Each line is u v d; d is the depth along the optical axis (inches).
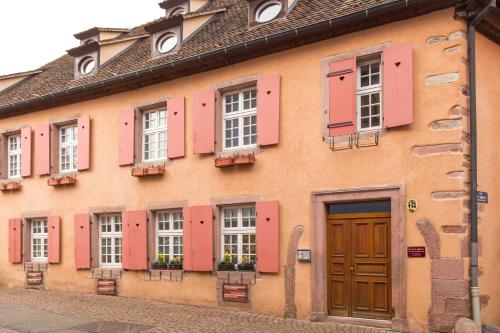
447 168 374.3
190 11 625.9
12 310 494.3
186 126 519.2
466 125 376.5
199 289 497.7
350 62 418.9
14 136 689.0
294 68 450.9
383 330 386.9
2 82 745.6
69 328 414.6
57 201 623.8
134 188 554.3
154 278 530.9
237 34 500.4
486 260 385.4
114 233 578.6
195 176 508.4
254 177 468.4
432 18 387.9
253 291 460.8
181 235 524.4
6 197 681.6
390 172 397.1
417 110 389.4
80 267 589.0
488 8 364.5
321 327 403.9
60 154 637.9
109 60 624.1
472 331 346.9
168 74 530.0
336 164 422.6
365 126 420.5
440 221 373.7
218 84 496.7
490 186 400.2
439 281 370.9
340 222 426.6
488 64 410.6
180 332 393.4
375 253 409.4
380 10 396.2
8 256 669.3
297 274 436.8
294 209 442.3
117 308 495.5
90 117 598.5
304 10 468.8
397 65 395.5
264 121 461.4
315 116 436.1
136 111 558.6
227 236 491.2
